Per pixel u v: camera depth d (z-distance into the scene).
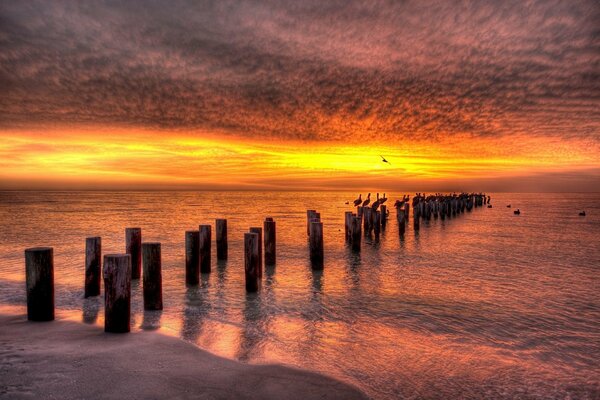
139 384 5.13
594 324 8.98
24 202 80.06
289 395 5.18
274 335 7.87
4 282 11.90
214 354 6.38
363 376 6.13
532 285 12.61
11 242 21.34
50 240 22.08
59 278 12.62
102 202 82.69
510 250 19.72
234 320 8.81
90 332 7.17
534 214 47.75
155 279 9.30
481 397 5.61
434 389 5.79
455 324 8.85
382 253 18.44
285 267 14.98
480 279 13.42
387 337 7.92
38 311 7.74
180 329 8.03
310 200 107.31
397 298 10.95
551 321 9.14
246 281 11.18
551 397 5.66
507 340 7.91
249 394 5.12
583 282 13.08
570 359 7.00
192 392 5.03
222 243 15.70
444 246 20.81
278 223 34.78
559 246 21.19
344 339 7.76
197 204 76.12
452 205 42.16
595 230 29.16
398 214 23.94
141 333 7.22
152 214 45.47
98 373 5.39
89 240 10.12
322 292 11.48
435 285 12.48
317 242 14.09
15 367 5.49
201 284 12.12
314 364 6.47
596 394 5.76
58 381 5.11
